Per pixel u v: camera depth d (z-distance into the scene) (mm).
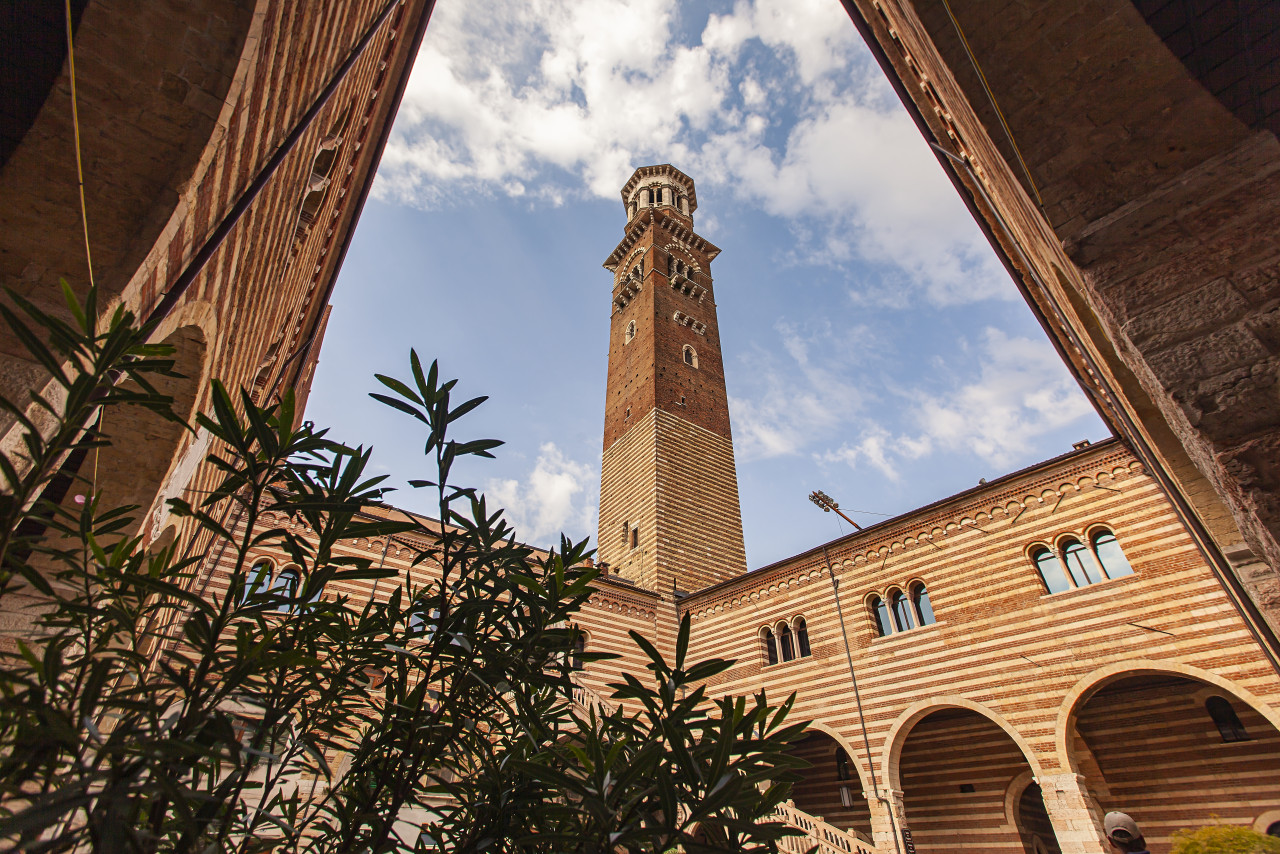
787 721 19578
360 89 8320
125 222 3408
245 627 2107
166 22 3627
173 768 1642
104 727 3025
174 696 1938
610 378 42062
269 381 10953
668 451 32719
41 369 2986
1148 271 3979
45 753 1458
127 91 3523
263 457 2180
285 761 2234
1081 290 4555
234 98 3807
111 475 5102
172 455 5266
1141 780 16016
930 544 19312
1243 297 3656
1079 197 4387
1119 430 13055
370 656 2398
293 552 2232
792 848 15305
